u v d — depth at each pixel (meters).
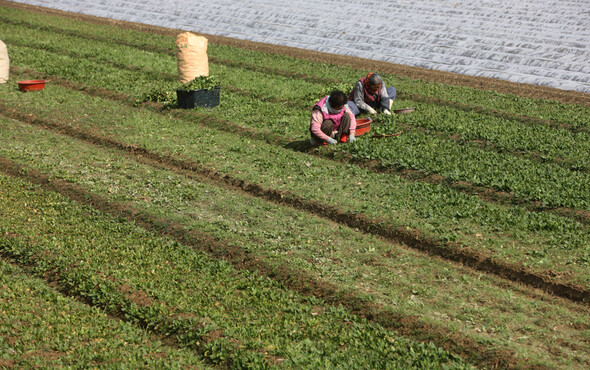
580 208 9.48
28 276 7.78
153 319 6.76
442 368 5.92
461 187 10.66
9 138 12.89
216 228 8.98
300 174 11.30
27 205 9.58
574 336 6.51
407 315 6.84
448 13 26.33
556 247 8.28
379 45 23.88
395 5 28.27
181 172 11.66
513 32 23.19
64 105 15.59
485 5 26.59
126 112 15.27
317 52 23.94
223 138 13.43
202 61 17.64
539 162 12.16
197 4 32.28
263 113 15.28
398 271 7.90
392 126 13.98
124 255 8.07
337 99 12.32
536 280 7.64
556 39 21.92
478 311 6.95
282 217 9.47
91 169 11.25
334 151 12.48
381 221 9.22
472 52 21.97
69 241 8.40
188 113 15.33
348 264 8.04
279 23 28.05
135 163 11.77
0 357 6.02
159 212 9.46
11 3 35.25
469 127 14.16
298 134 13.71
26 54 21.36
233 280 7.61
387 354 6.18
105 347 6.22
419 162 11.61
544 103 16.72
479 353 6.21
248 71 20.34
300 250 8.38
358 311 7.07
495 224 9.02
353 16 27.53
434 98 17.12
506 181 10.57
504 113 15.63
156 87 17.38
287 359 5.99
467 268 8.12
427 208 9.61
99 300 7.17
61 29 27.12
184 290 7.32
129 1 34.19
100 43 24.47
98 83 17.78
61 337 6.39
